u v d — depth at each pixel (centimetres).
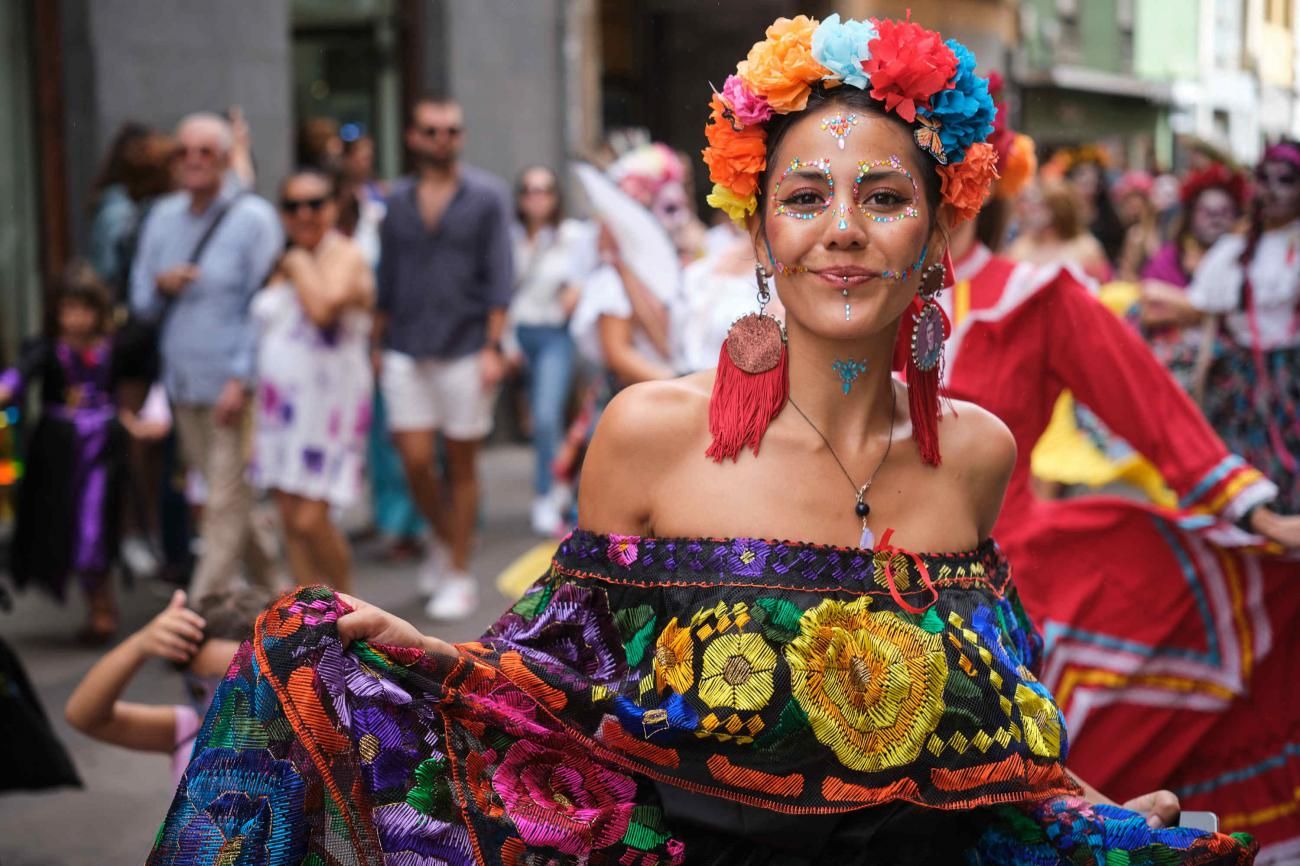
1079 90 1497
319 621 218
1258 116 1004
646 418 234
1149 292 737
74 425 690
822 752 224
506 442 1326
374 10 1242
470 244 748
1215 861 234
